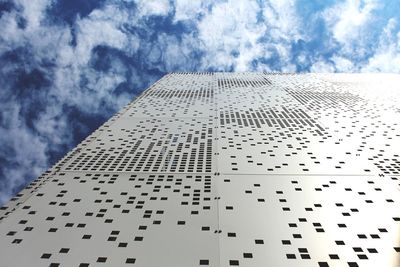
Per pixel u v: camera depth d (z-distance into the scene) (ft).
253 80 142.31
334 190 50.03
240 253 36.60
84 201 47.62
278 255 36.32
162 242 38.45
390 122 83.61
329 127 80.18
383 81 137.18
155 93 118.32
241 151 66.08
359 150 65.72
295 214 43.93
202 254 36.45
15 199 48.78
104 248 37.42
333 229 40.68
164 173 56.65
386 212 44.16
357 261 35.37
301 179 53.72
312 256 36.11
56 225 41.75
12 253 36.50
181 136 75.05
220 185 52.19
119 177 55.31
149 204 46.78
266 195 48.88
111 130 79.30
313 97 110.73
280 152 65.26
